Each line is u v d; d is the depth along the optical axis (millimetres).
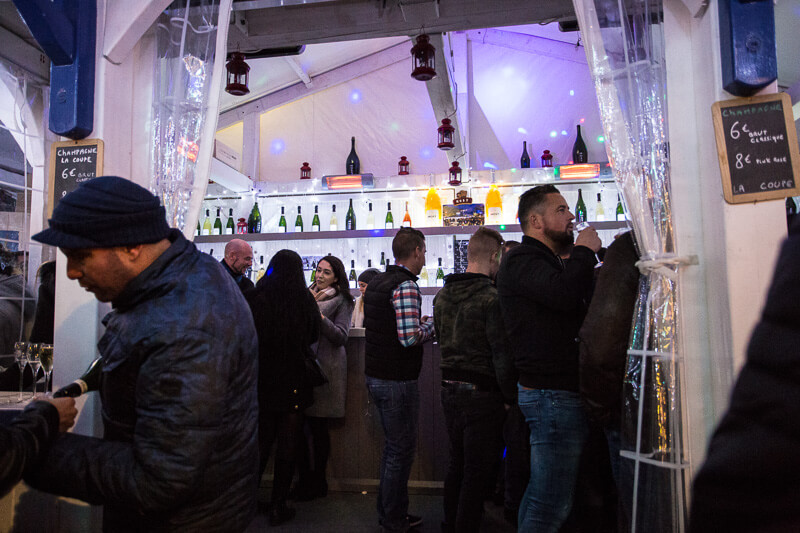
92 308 1709
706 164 1539
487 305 1985
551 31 5129
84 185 999
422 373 2990
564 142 5207
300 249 5262
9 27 2365
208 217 5504
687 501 1460
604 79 1582
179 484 881
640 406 1487
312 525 2494
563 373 1622
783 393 417
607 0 1655
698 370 1517
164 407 905
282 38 2902
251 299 2457
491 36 5332
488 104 5344
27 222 2494
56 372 1710
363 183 5035
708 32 1509
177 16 1895
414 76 2973
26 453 882
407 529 2350
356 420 3021
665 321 1506
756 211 1425
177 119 1839
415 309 2191
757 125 1426
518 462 2461
